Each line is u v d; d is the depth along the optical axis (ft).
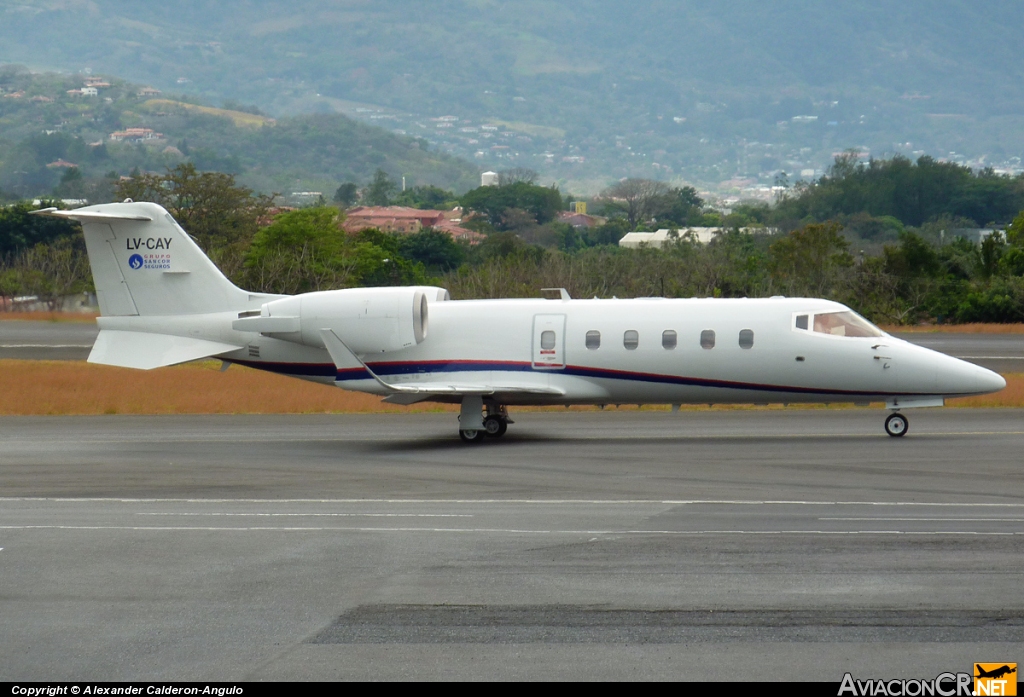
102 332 338.54
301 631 150.82
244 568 178.50
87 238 335.88
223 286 335.47
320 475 259.19
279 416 383.45
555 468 260.42
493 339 315.78
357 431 340.39
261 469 269.64
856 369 296.10
